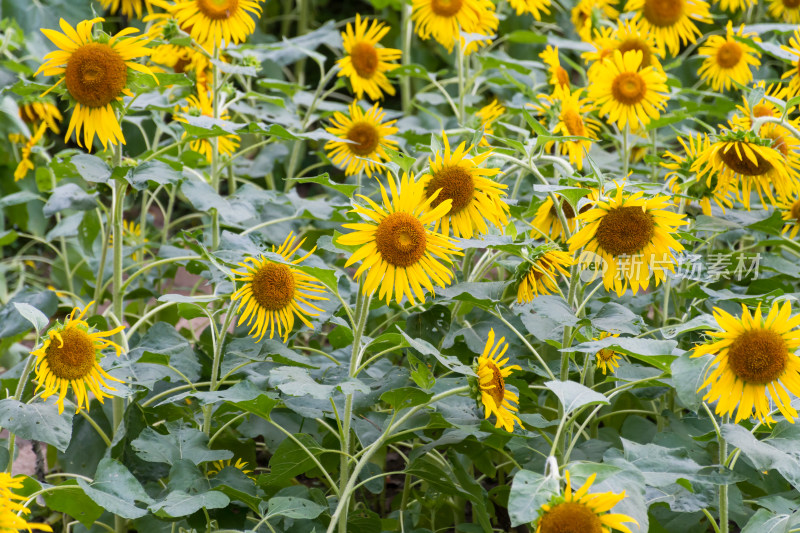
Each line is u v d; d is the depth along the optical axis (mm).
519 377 3490
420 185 3113
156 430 3379
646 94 3701
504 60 4027
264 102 4316
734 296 3283
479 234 3262
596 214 3176
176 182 3465
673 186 3492
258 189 3756
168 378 3406
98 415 3586
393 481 3857
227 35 3688
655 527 3221
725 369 3029
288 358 3285
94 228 4043
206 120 3418
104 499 3072
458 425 3225
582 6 4375
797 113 4180
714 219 3434
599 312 3240
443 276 3123
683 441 3301
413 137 4008
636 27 4023
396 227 3094
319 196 4332
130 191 3494
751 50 3965
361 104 4125
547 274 3264
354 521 3305
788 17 4359
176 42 3662
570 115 3680
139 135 5258
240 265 3270
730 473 3076
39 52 5012
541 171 3797
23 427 3119
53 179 3969
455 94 5594
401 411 3367
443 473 3248
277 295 3258
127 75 3293
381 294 3111
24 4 5094
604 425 3730
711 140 3367
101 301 3652
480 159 3217
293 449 3246
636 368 3281
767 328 3018
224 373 3336
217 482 3219
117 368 3350
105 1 4219
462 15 3971
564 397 3064
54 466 3777
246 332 3586
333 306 3393
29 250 6246
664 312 3570
